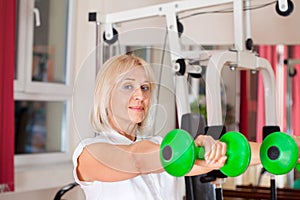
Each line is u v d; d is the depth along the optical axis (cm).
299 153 114
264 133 196
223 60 178
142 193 144
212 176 171
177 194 156
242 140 104
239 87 288
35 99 304
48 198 290
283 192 288
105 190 140
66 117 328
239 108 288
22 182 273
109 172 105
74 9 331
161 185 150
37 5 309
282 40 286
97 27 210
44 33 315
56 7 322
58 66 326
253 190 292
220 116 164
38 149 318
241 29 193
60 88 320
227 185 297
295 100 288
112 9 316
